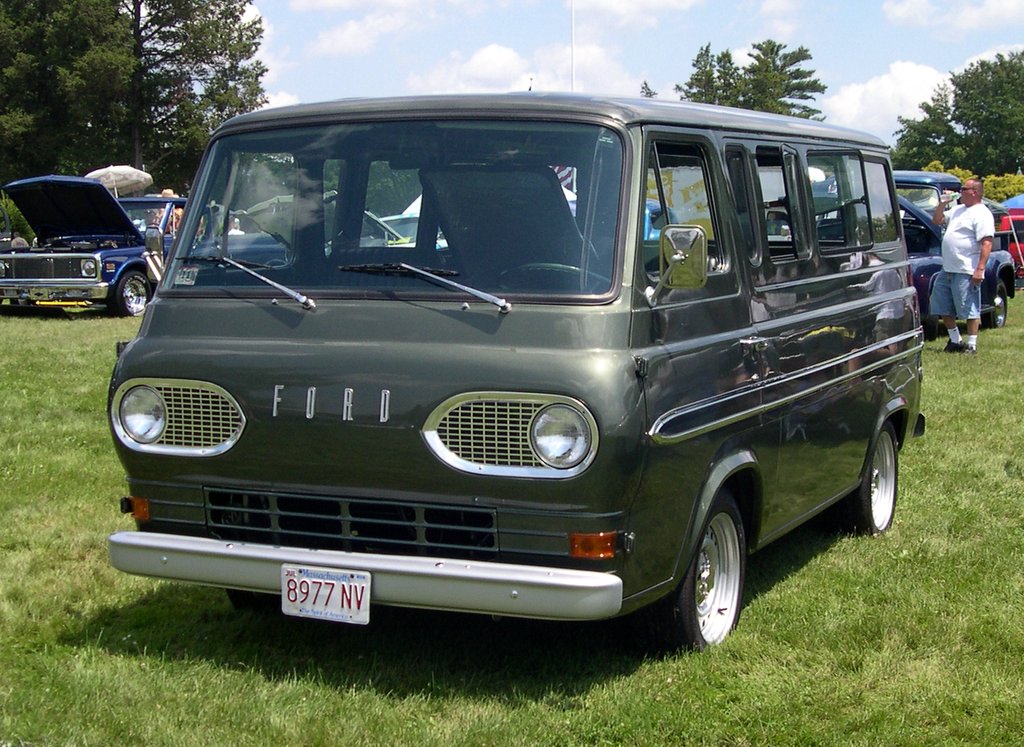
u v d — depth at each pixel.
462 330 4.42
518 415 4.27
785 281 5.70
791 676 4.85
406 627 5.39
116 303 19.23
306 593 4.46
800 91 84.62
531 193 4.63
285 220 4.96
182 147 50.72
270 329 4.71
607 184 4.55
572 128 4.66
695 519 4.78
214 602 5.77
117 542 4.79
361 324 4.57
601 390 4.20
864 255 6.84
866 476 6.88
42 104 48.03
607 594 4.18
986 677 4.90
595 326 4.32
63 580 6.03
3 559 6.34
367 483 4.46
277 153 5.08
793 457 5.73
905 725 4.46
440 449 4.34
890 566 6.42
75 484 7.92
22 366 12.66
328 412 4.48
